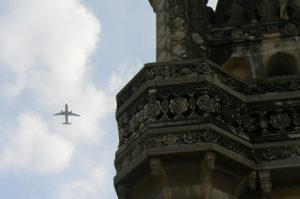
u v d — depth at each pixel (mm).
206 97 22516
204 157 21281
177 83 22797
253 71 25953
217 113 22500
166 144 21422
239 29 27000
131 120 23094
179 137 21562
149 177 21891
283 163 22328
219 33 27047
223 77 23625
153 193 21859
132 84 23859
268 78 24422
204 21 27188
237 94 23625
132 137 22734
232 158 21766
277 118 23484
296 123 23344
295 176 22516
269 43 26500
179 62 23266
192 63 23203
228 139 22156
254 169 22297
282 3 28297
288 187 22766
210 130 21766
